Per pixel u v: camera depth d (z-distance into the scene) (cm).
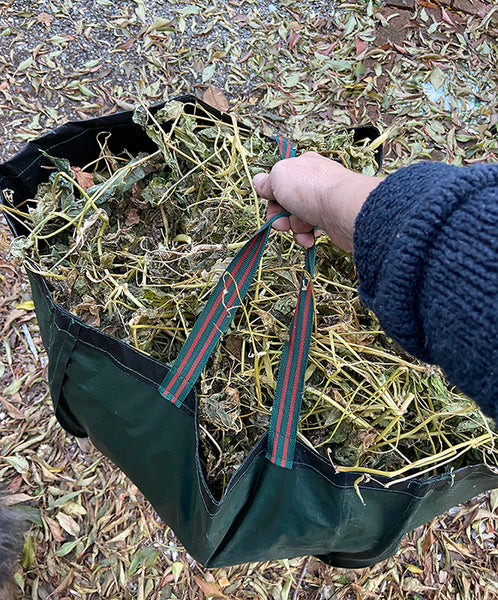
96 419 62
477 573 102
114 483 96
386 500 58
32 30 125
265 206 76
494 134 137
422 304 36
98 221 73
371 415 66
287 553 66
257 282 66
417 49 140
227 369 66
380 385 64
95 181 78
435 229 35
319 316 69
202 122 81
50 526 91
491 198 33
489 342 31
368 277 42
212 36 132
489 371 31
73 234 72
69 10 128
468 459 70
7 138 115
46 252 73
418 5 145
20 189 71
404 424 68
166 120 74
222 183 77
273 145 82
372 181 52
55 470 95
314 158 61
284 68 132
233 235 75
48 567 89
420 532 102
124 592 91
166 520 63
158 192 75
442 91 137
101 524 94
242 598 93
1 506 86
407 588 99
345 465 64
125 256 72
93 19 129
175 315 66
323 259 76
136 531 95
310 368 66
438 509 65
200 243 74
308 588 96
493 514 105
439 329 34
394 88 135
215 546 57
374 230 41
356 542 63
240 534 59
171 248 76
